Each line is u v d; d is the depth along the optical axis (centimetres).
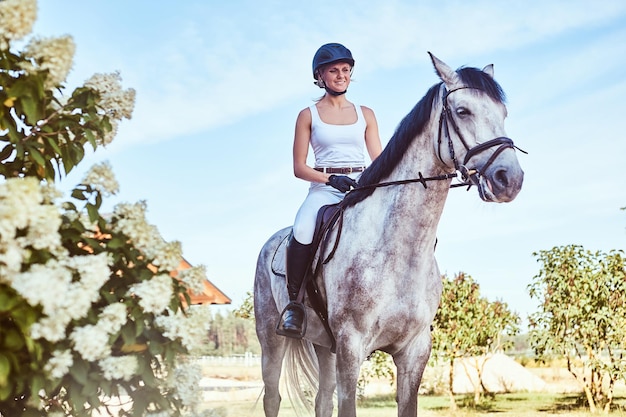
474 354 1177
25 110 240
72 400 241
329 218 362
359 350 327
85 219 259
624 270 998
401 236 326
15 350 226
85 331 231
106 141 289
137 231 259
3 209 210
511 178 287
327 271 346
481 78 315
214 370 1969
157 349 256
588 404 1098
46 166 268
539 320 1046
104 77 279
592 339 1002
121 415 268
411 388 336
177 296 264
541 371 1705
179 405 271
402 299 326
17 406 253
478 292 1180
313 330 385
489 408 1116
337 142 386
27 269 226
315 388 451
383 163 344
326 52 389
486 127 302
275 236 448
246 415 970
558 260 1038
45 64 242
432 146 326
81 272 235
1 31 235
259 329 445
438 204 327
